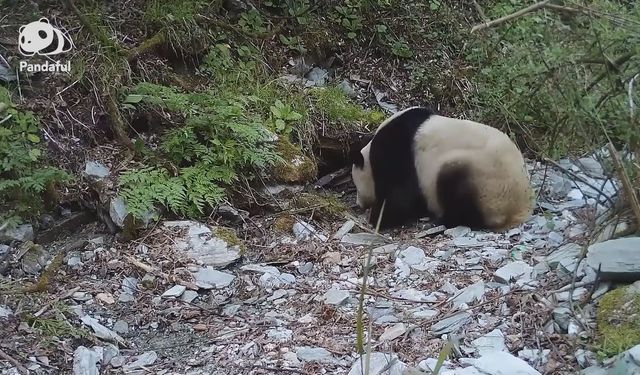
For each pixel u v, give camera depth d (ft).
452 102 21.25
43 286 12.78
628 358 9.19
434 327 11.26
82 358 10.77
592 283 11.51
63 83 16.55
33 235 14.35
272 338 11.47
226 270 13.87
